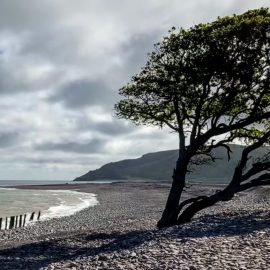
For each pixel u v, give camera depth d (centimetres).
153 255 1333
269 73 2605
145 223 3347
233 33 2488
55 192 15312
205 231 1839
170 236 1747
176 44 2656
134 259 1307
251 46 2545
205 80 2589
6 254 2039
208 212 3828
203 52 2636
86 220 4906
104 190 15738
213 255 1246
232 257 1200
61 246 2195
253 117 2611
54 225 4509
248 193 9056
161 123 2966
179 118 2720
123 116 2950
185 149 2689
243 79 2523
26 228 4334
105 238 2377
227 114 2808
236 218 2420
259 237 1561
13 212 7006
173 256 1276
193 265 1116
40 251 2080
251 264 1096
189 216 2555
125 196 11075
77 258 1631
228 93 2662
